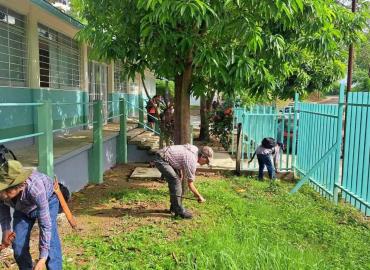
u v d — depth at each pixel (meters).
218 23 5.30
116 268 4.46
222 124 13.96
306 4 5.67
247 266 4.34
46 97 9.52
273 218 6.55
